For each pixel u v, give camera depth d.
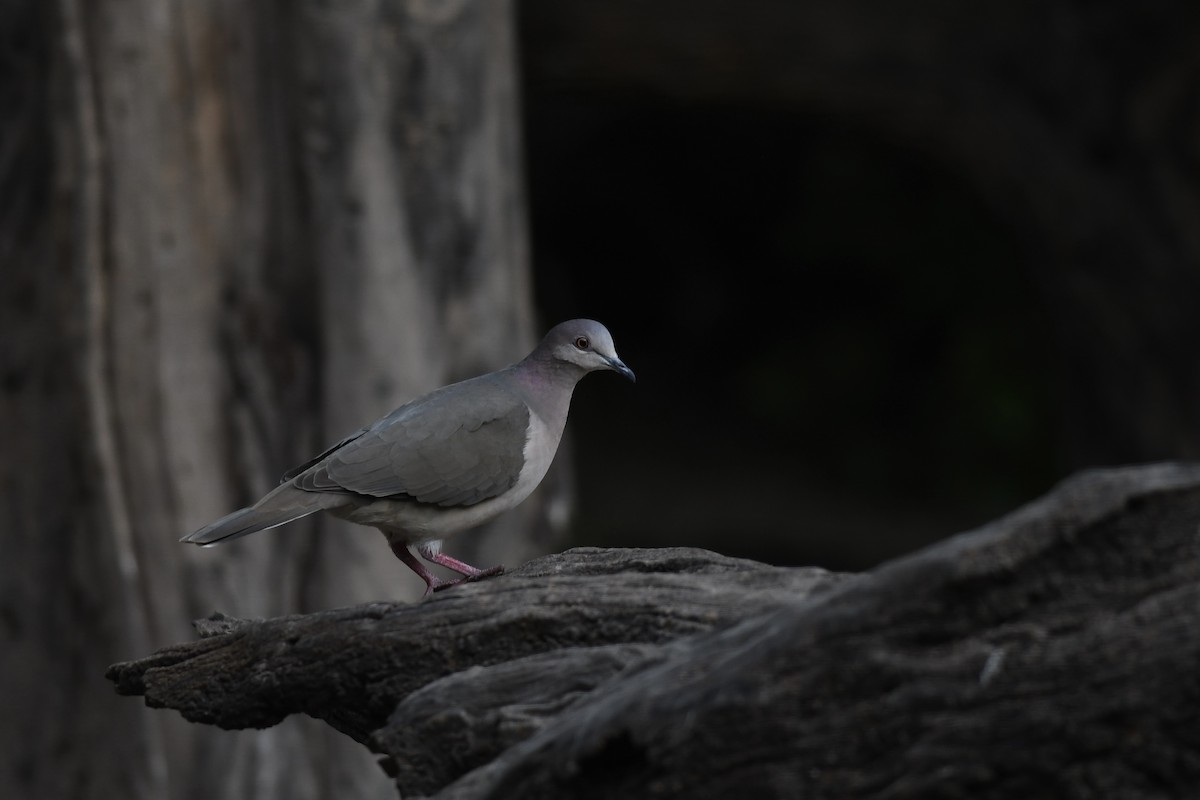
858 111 19.91
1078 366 21.28
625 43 18.66
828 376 30.59
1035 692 4.95
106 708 12.98
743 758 5.22
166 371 12.95
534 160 31.03
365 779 13.05
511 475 8.85
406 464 8.47
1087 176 19.80
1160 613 4.91
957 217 28.36
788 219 31.38
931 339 30.00
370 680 6.81
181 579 12.99
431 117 13.61
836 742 5.14
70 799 13.09
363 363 13.42
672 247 32.97
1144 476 5.04
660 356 33.28
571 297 33.41
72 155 12.72
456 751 6.18
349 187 13.30
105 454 12.83
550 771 5.50
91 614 12.98
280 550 13.17
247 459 13.18
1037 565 5.05
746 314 32.78
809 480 29.45
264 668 7.05
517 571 7.86
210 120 13.05
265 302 13.30
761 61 18.91
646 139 31.52
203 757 12.95
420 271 13.66
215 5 12.98
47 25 12.72
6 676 13.02
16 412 12.98
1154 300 20.11
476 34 13.79
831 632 5.17
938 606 5.09
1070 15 19.00
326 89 13.20
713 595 6.43
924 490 28.72
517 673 6.25
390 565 13.27
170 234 12.93
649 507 28.27
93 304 12.79
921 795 5.02
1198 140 19.27
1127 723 4.85
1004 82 19.34
